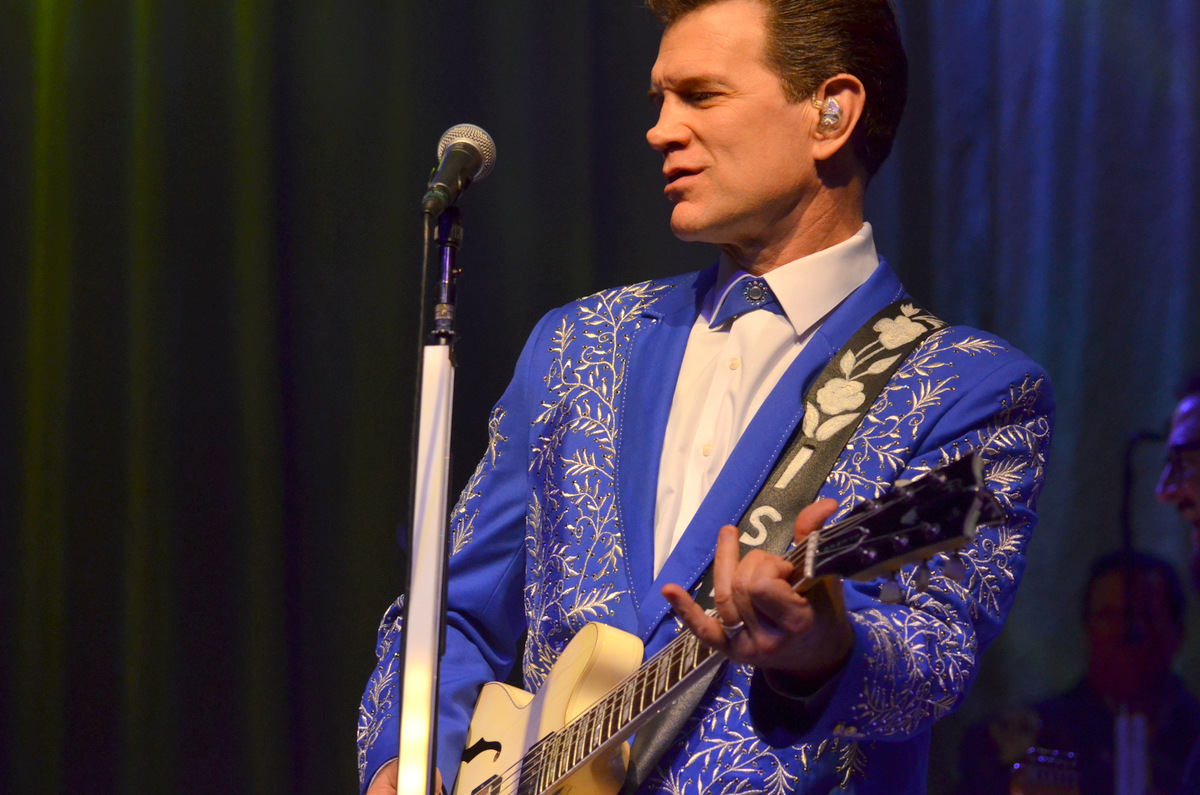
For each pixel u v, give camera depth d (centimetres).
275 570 1357
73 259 1368
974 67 1294
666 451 595
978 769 1149
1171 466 1145
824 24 598
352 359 1380
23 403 1362
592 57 1389
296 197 1383
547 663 584
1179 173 1228
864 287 609
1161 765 1065
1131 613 1108
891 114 627
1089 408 1245
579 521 590
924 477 404
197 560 1355
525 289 1374
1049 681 1227
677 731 528
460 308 1369
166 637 1349
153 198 1368
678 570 549
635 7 1387
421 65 1392
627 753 518
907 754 534
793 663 430
